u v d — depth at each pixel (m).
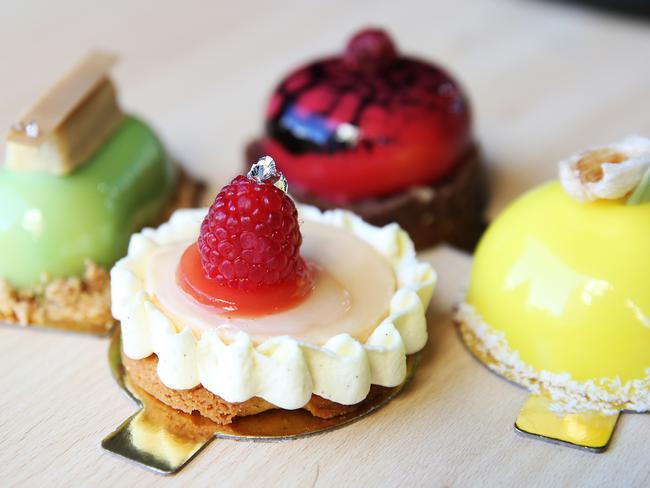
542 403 0.23
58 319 0.25
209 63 0.39
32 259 0.25
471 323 0.25
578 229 0.23
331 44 0.40
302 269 0.22
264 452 0.22
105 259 0.26
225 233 0.21
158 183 0.29
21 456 0.22
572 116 0.36
